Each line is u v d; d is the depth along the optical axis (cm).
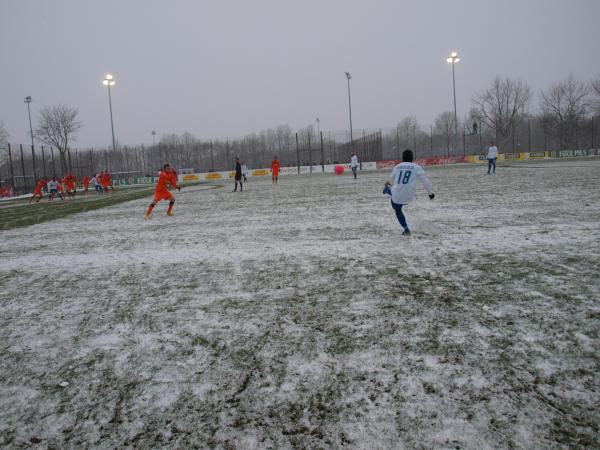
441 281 503
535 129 6856
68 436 252
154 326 416
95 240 965
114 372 327
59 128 5662
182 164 5397
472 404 259
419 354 326
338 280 530
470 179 2114
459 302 430
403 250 674
